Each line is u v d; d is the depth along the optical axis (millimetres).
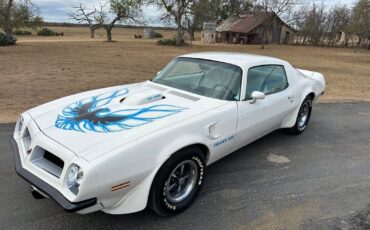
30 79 10680
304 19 53281
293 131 5418
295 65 19938
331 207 3424
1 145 4539
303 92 5242
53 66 14422
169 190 3047
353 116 7121
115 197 2635
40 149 2809
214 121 3354
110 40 42031
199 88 3934
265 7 41500
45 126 2994
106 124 2941
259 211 3289
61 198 2441
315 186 3857
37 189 2686
